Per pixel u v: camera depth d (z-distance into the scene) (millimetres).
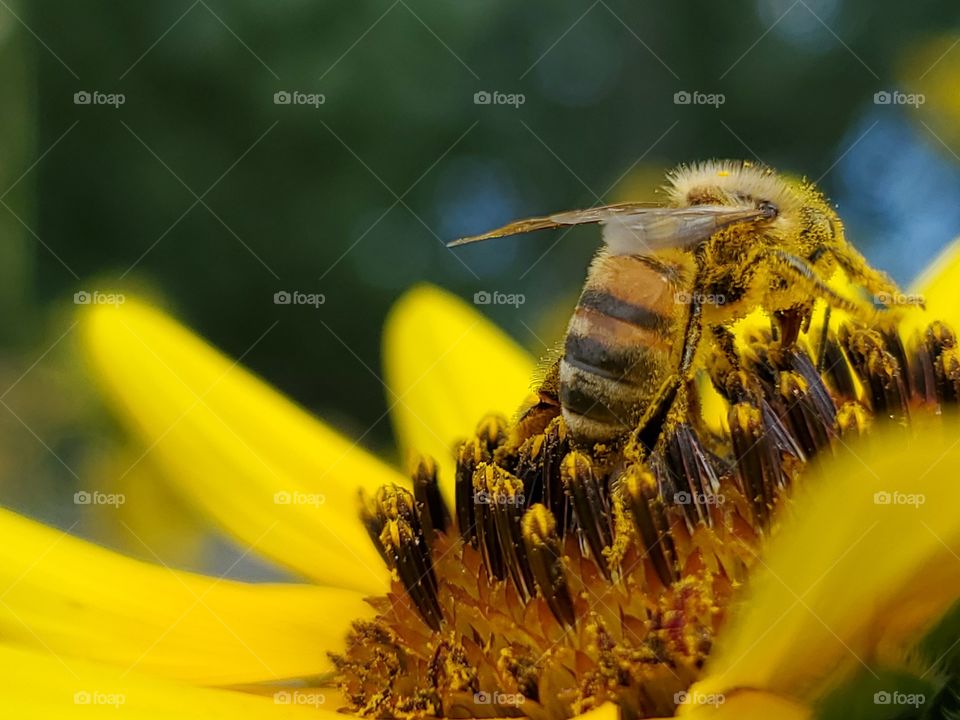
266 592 63
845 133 152
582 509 55
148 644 59
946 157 112
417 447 73
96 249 158
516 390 74
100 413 89
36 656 51
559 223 60
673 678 53
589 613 54
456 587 57
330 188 160
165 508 86
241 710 51
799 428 55
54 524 91
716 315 58
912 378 57
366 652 58
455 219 159
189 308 157
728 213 58
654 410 56
